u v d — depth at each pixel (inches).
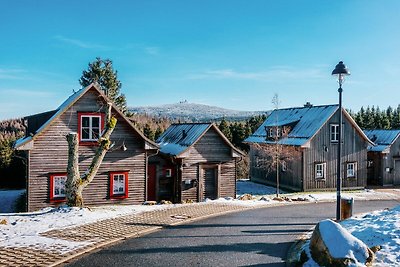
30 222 571.5
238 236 540.1
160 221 625.9
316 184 1289.4
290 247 482.0
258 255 444.5
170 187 1064.2
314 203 964.6
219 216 704.4
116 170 895.1
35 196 820.6
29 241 472.4
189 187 1037.2
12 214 661.3
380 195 1192.2
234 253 452.1
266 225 624.7
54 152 837.2
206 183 1060.5
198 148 1050.1
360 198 1111.0
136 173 917.8
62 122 846.5
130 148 911.7
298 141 1293.1
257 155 1540.4
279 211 787.4
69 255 425.4
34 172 820.0
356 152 1344.7
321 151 1295.5
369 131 1615.4
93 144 873.5
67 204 687.1
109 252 448.5
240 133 2144.4
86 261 413.1
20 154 1074.1
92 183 872.9
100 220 606.5
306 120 1369.3
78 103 860.0
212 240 514.0
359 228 501.4
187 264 408.5
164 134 1299.2
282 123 1428.4
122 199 900.6
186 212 721.0
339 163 625.9
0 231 516.1
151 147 926.4
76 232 525.7
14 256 414.3
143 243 491.2
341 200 641.6
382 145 1460.4
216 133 1072.8
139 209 733.9
